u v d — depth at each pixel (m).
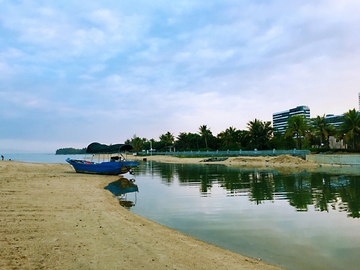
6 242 4.84
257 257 5.07
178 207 9.94
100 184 16.78
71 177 19.81
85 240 5.41
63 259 4.30
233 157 53.75
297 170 28.17
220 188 15.18
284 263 4.77
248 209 9.52
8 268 3.73
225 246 5.70
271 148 66.44
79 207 8.80
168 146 116.00
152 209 9.59
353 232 6.68
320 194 12.66
